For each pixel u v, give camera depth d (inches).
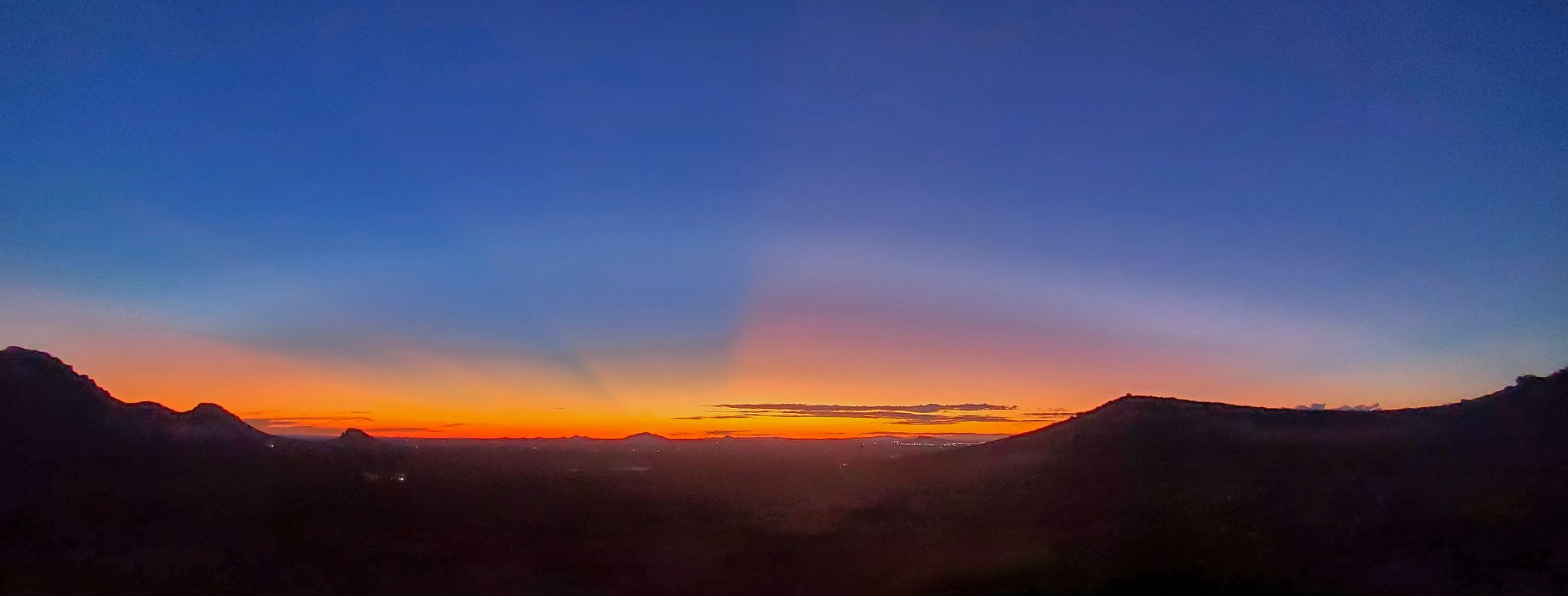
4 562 1111.0
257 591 1062.4
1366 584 1016.2
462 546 1293.1
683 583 1159.0
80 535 1232.2
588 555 1279.5
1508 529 1090.7
